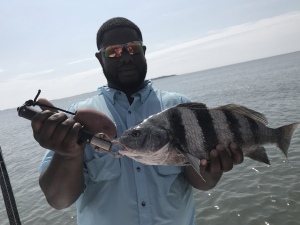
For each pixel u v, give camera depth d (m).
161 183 2.76
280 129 2.92
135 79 3.25
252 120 2.79
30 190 11.40
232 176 9.04
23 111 1.92
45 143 1.85
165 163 2.62
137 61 3.23
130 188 2.73
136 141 2.58
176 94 3.38
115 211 2.68
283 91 28.16
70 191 2.38
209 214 7.27
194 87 70.31
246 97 29.59
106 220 2.67
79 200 2.86
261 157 2.85
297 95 23.36
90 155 2.80
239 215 6.98
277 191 7.62
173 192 2.81
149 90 3.29
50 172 2.27
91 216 2.74
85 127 2.12
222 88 50.03
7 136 36.94
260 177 8.59
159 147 2.57
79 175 2.32
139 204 2.68
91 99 3.30
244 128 2.72
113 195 2.71
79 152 1.99
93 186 2.79
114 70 3.23
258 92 32.06
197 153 2.58
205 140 2.60
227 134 2.66
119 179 2.74
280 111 17.80
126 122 3.04
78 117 2.12
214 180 2.86
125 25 3.24
